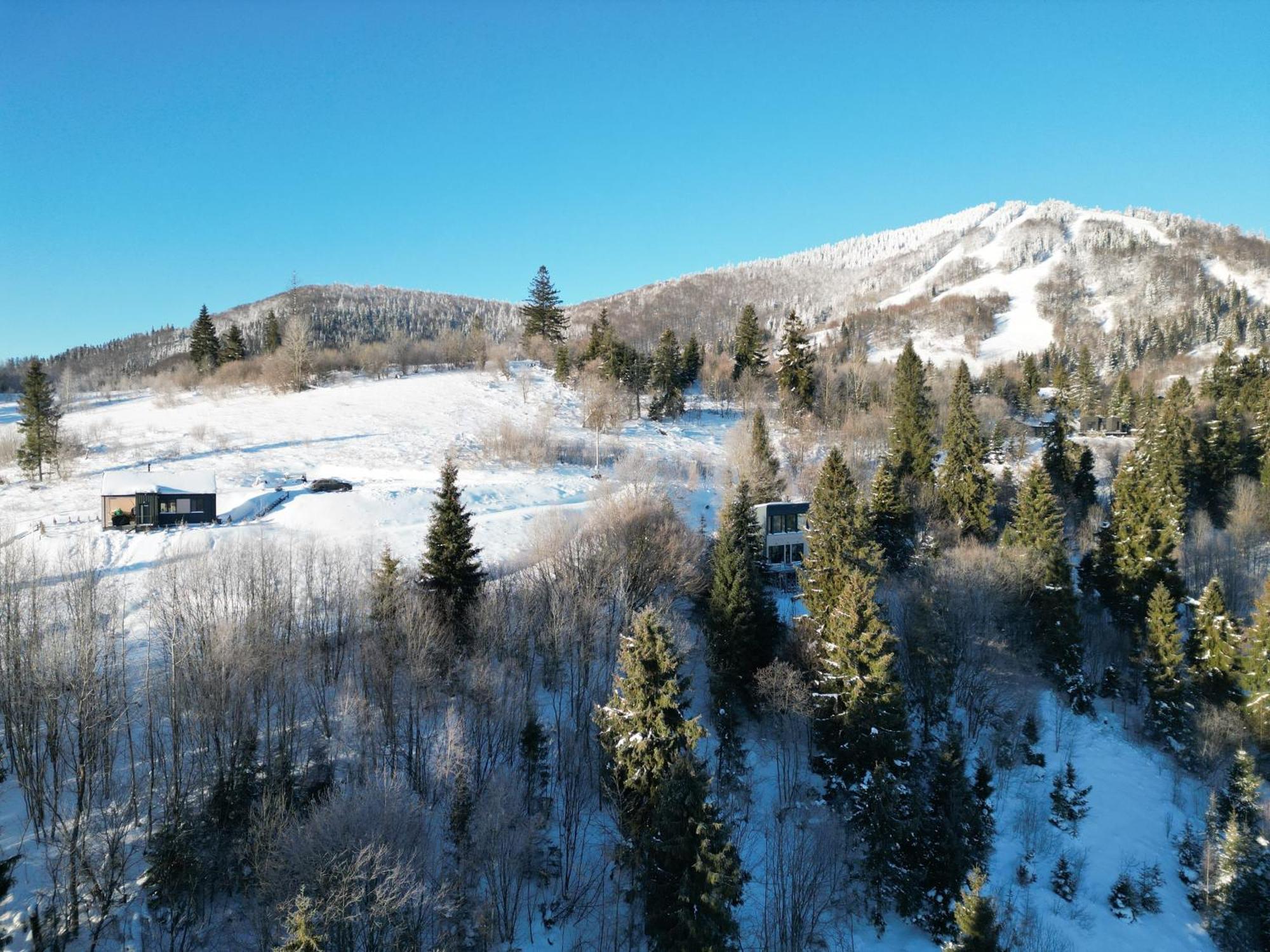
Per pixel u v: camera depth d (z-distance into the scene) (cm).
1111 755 4734
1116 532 6028
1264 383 9612
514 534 6406
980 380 15088
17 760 3169
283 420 10875
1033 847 3959
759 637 4444
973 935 2758
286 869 2603
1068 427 10625
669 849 2588
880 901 3394
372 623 4256
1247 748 4575
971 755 4466
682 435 10831
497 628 4216
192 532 6144
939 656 4450
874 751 3591
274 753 3462
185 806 3064
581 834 3512
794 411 10919
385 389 12656
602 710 3334
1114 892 3716
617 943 2934
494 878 3008
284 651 3847
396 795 3006
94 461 8812
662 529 5416
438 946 2730
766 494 7000
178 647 3591
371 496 7169
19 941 2548
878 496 6322
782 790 3928
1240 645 4897
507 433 9312
